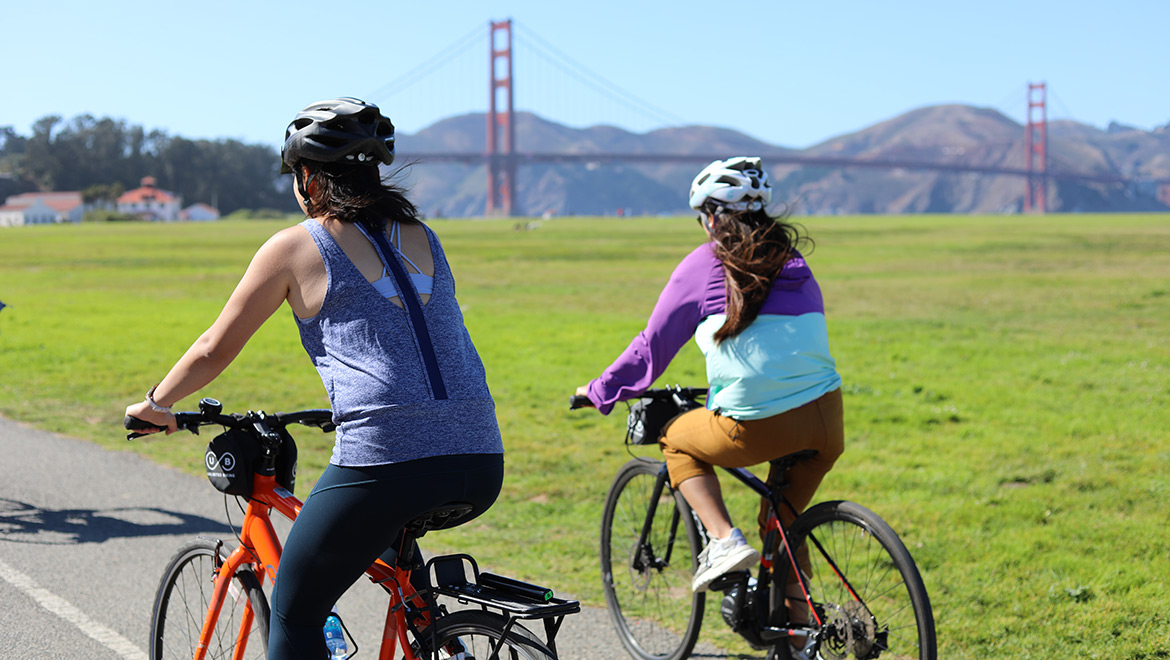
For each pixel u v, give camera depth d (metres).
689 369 11.13
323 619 2.14
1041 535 4.95
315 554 2.05
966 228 64.06
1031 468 6.47
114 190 176.62
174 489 5.98
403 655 2.21
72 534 5.00
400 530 2.13
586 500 5.98
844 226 70.81
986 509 5.46
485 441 2.09
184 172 193.75
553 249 44.41
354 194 2.12
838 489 6.00
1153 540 4.84
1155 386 9.57
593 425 8.27
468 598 2.13
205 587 2.73
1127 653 3.54
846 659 2.86
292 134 2.14
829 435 2.95
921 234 54.03
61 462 6.70
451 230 78.44
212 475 2.43
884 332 14.46
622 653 3.66
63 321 16.78
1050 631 3.75
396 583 2.23
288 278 2.07
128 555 4.67
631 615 3.90
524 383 10.35
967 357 11.84
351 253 2.08
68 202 166.88
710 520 3.06
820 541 2.96
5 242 57.56
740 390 2.91
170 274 30.44
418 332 2.07
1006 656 3.55
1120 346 12.69
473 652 2.17
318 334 2.09
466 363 2.12
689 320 3.02
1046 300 19.36
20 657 3.45
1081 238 46.88
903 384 9.95
